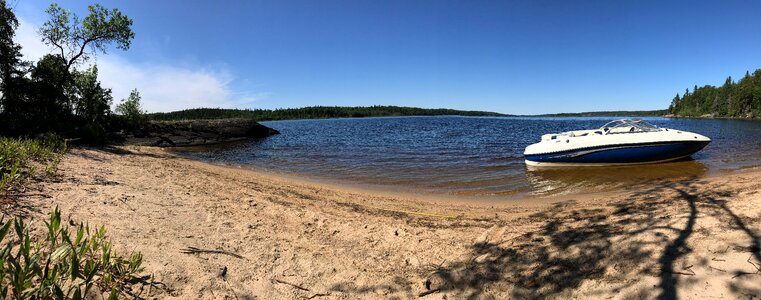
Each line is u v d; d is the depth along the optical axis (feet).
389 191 30.78
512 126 167.94
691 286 10.00
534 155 41.11
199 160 53.42
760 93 291.17
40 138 40.27
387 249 15.24
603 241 13.89
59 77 61.93
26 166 21.20
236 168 44.78
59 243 10.89
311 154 61.31
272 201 23.29
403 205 25.00
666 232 13.89
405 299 11.02
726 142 64.54
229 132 99.04
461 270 12.66
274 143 88.43
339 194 28.78
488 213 22.34
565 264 12.41
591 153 38.99
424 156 54.65
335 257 14.10
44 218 13.24
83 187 18.86
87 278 8.15
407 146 71.61
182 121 97.14
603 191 28.55
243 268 12.11
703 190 24.14
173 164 40.83
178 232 14.49
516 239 15.61
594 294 10.36
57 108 61.93
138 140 78.79
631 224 15.89
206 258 12.34
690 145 39.63
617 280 10.86
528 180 34.50
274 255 13.61
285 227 17.44
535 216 20.83
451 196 28.50
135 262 9.99
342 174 40.06
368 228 18.21
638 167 38.91
